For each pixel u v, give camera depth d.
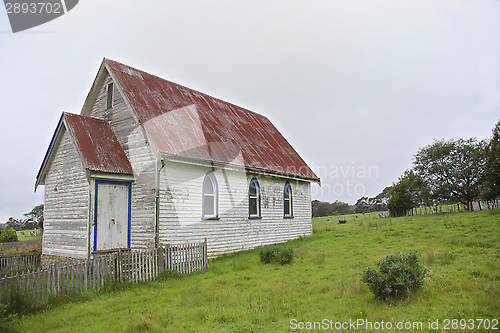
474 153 42.84
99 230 14.04
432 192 43.91
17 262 16.30
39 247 26.03
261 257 14.66
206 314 7.78
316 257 14.30
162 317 7.68
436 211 45.56
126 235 14.86
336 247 17.91
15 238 31.88
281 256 14.15
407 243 16.77
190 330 6.89
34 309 8.55
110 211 14.46
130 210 15.05
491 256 12.00
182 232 15.03
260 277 11.78
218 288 10.31
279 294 9.22
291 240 22.84
